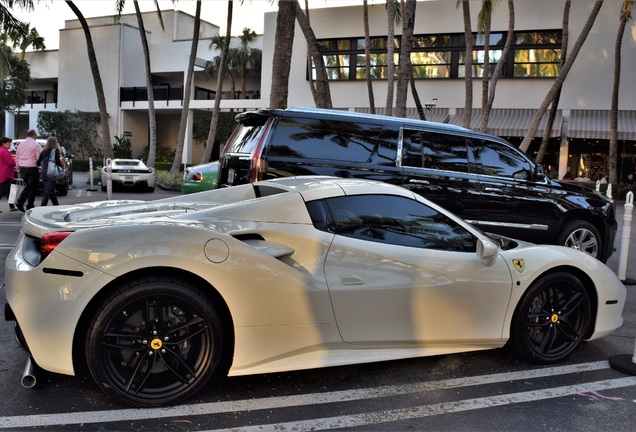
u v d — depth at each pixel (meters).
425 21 25.14
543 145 21.27
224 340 3.33
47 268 3.02
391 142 6.43
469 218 6.69
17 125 46.22
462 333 3.76
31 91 47.25
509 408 3.32
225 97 40.94
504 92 24.30
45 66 44.59
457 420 3.15
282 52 10.49
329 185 3.75
